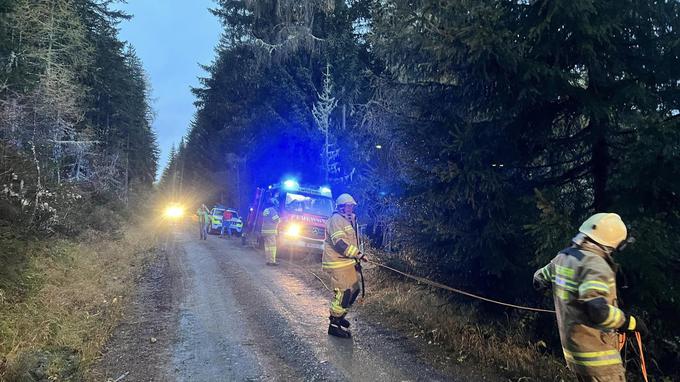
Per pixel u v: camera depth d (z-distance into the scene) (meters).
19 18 14.72
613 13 4.91
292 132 24.20
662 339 4.66
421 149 5.95
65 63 20.41
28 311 5.93
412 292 7.69
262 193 17.42
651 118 4.15
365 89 21.00
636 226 4.27
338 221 6.04
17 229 8.48
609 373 2.96
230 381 4.60
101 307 7.14
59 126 16.58
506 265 5.42
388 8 6.10
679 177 4.29
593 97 5.18
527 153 5.87
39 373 4.36
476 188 5.39
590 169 5.91
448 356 5.34
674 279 4.41
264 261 13.43
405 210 6.77
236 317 7.02
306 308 7.64
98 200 24.36
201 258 13.87
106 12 28.56
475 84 5.62
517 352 5.07
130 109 36.31
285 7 23.73
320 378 4.68
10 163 9.34
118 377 4.64
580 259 3.02
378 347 5.66
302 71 23.22
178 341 5.83
